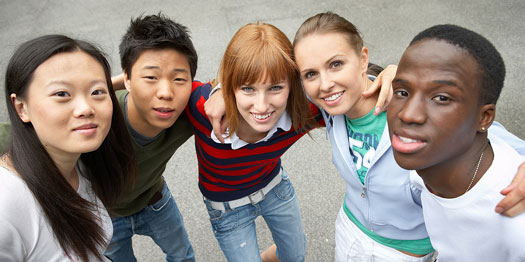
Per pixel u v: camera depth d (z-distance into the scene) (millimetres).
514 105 3598
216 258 2684
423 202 1336
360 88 1526
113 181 1574
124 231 2076
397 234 1700
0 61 4543
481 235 1136
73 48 1186
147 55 1533
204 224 2898
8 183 1165
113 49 4684
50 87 1141
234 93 1567
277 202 2094
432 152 995
